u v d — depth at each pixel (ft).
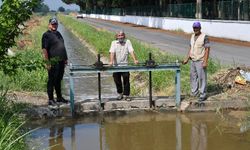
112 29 168.96
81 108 37.32
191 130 32.09
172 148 28.30
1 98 32.22
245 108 37.17
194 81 38.58
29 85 44.39
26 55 59.47
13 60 27.35
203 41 37.06
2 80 43.65
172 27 146.92
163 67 37.45
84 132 32.22
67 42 132.67
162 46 90.63
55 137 30.96
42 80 46.19
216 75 44.96
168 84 45.21
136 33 139.13
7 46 27.02
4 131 25.17
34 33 129.39
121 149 28.50
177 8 146.00
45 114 35.88
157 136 30.94
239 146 28.12
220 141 29.27
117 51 38.04
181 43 98.58
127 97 39.22
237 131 31.24
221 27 105.81
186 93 40.93
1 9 25.94
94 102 37.93
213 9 119.44
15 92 41.81
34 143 29.25
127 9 243.81
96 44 99.40
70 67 36.32
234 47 85.05
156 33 137.69
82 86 51.19
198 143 29.07
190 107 37.24
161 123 34.17
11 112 30.81
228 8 105.81
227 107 37.27
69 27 230.48
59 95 38.06
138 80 50.83
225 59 65.87
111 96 44.65
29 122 34.81
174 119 35.19
